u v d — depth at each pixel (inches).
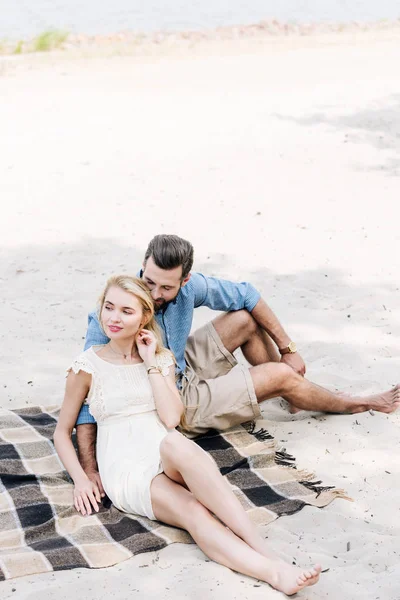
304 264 292.7
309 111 482.9
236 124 460.8
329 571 146.6
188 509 151.3
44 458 181.3
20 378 221.9
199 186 369.1
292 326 248.1
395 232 318.0
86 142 433.7
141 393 169.9
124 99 527.2
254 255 300.8
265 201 350.9
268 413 203.5
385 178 374.9
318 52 709.9
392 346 236.2
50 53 729.6
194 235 318.7
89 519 160.6
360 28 911.0
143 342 174.1
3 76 613.0
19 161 406.0
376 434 192.2
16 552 150.6
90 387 170.7
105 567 147.0
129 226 328.5
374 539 155.2
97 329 178.2
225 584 141.3
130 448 165.5
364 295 268.5
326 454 184.7
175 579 142.8
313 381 216.7
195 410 183.5
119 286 169.6
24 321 255.4
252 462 177.8
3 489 169.8
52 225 331.0
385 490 171.8
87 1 1137.4
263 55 698.2
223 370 197.9
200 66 647.1
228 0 1164.5
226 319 198.1
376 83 555.2
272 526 158.7
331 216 334.3
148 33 897.5
